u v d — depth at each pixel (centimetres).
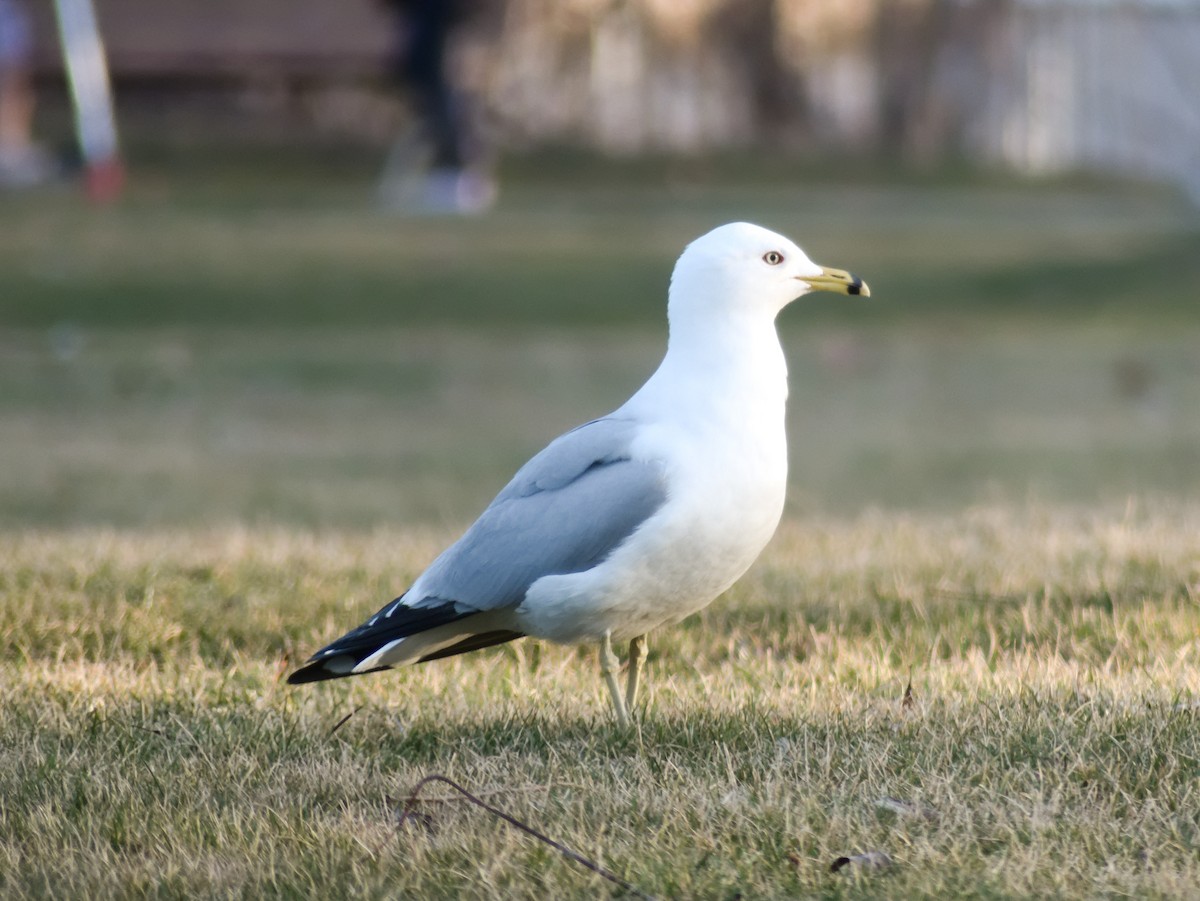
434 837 513
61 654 728
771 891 464
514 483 640
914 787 533
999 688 640
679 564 613
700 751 582
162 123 4716
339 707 662
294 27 4694
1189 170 4338
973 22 4862
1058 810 513
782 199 4081
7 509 1500
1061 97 4766
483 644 665
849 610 817
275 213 3591
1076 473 1689
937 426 1969
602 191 4197
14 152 4209
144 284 2742
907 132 4984
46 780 563
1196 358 2338
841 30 4953
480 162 3991
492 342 2455
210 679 708
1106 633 740
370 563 941
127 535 1132
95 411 2011
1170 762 540
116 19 4681
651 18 4866
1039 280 2886
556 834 506
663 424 619
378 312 2650
